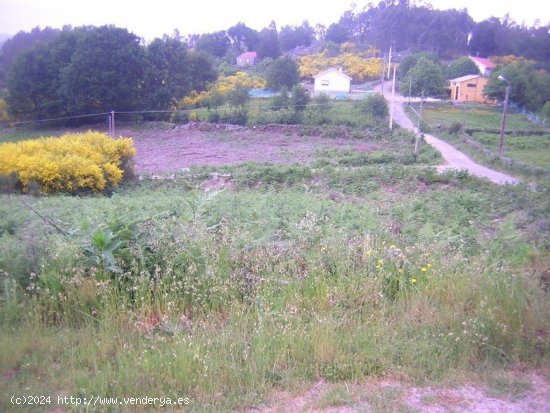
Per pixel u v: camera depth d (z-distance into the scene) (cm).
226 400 351
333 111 4678
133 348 410
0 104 4128
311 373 386
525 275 543
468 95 5106
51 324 463
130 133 4309
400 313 480
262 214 1017
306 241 650
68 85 4216
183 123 4656
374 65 7312
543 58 4291
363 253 590
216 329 448
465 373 392
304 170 2334
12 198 1541
